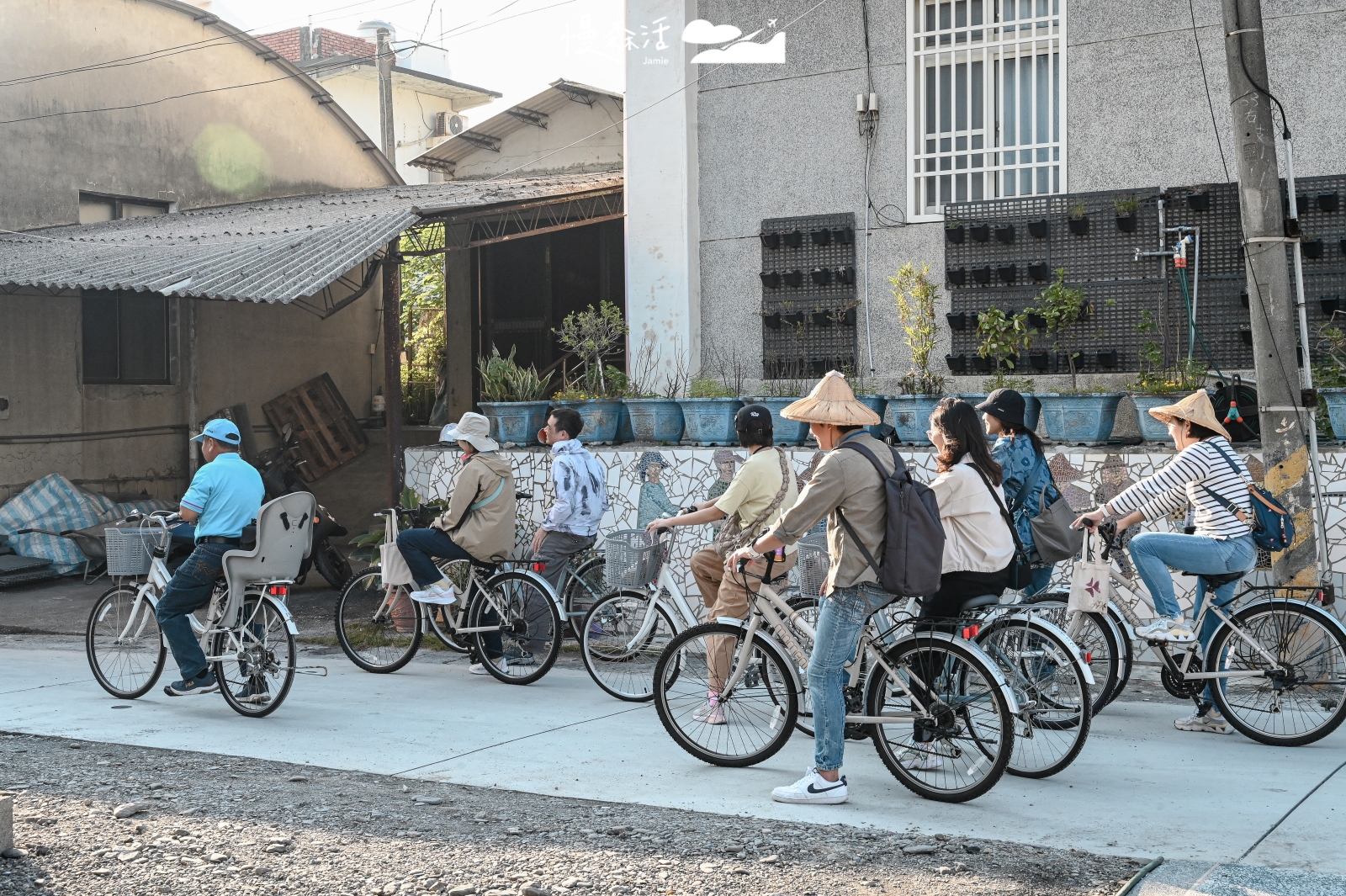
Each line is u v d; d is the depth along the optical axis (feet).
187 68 63.87
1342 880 13.55
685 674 20.01
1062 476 27.73
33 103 56.49
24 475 51.55
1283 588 20.34
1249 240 23.41
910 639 17.42
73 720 23.24
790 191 36.01
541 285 61.16
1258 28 23.18
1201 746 19.86
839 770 17.13
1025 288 32.83
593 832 15.88
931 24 34.32
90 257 44.80
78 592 42.86
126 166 60.70
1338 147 29.81
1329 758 18.93
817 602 20.56
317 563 40.16
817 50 35.55
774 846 15.26
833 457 16.51
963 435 18.25
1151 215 31.42
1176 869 13.97
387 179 77.25
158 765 19.65
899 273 32.76
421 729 22.00
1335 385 26.48
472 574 26.53
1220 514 20.27
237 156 66.69
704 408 31.83
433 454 35.32
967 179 34.01
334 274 36.01
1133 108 31.96
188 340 59.31
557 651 25.70
